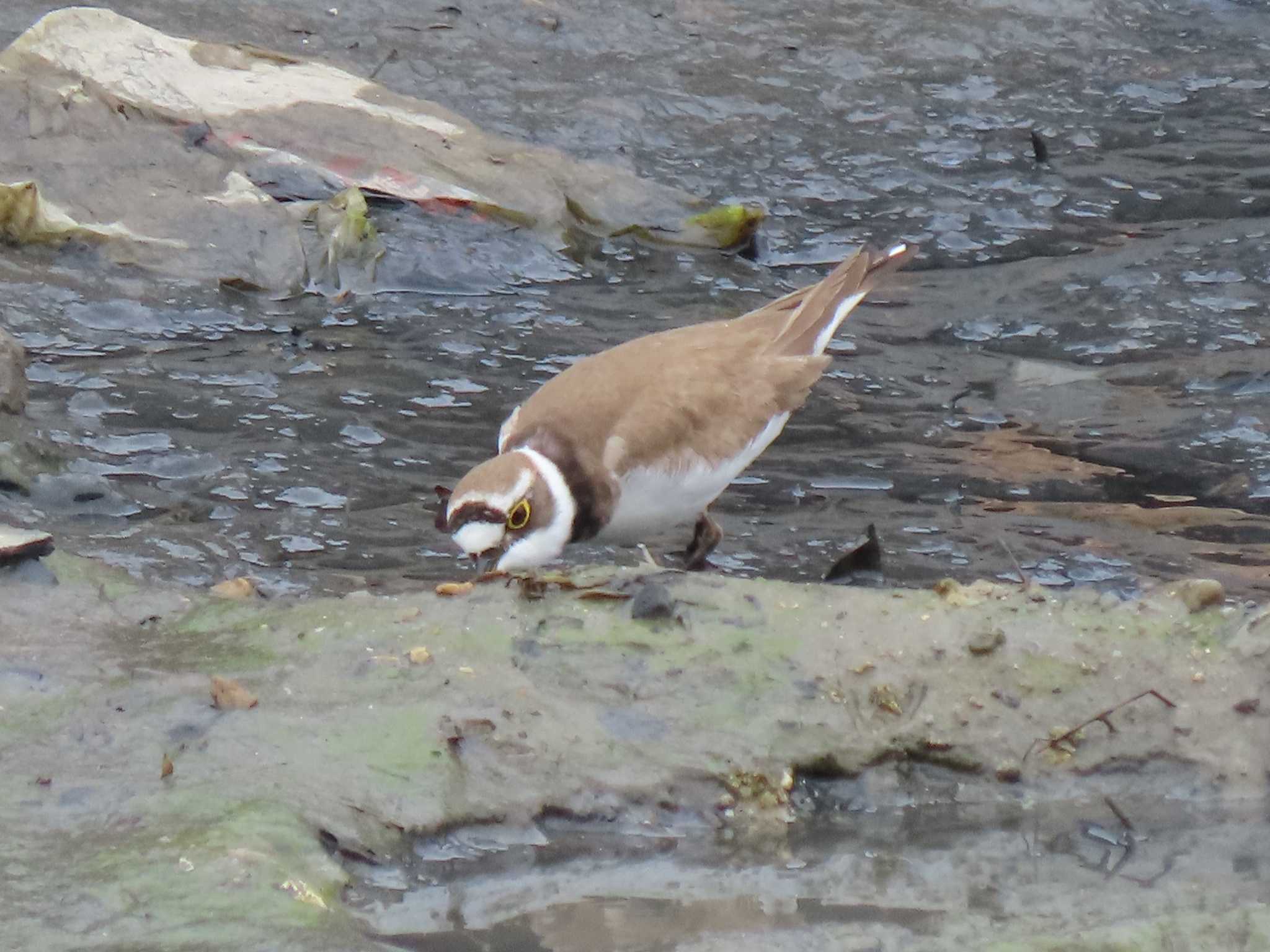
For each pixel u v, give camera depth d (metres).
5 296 13.23
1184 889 7.52
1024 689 8.48
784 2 19.89
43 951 6.27
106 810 7.20
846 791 8.16
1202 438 12.52
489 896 7.27
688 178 16.52
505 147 15.91
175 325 13.35
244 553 10.29
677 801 7.88
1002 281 15.12
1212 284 14.97
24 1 17.39
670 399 10.26
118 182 14.43
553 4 19.00
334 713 7.97
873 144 17.44
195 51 16.12
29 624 8.52
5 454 10.88
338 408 12.32
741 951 6.84
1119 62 19.61
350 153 15.43
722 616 8.77
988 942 6.88
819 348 11.34
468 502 9.56
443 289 14.38
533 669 8.38
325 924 6.59
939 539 11.02
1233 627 8.82
